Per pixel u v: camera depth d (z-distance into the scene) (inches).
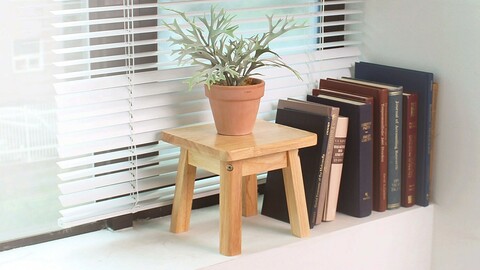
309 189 74.4
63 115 67.3
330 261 75.4
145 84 72.1
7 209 68.6
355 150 76.7
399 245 81.2
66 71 69.4
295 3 83.7
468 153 79.5
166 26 69.6
